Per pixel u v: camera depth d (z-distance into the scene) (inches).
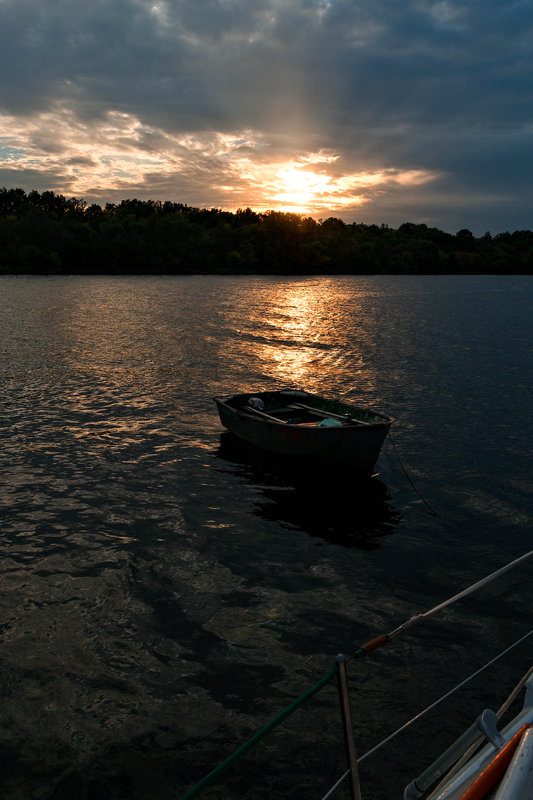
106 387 905.5
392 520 469.7
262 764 235.6
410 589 369.1
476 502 504.1
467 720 258.1
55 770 231.8
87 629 320.8
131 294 2783.0
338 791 222.5
